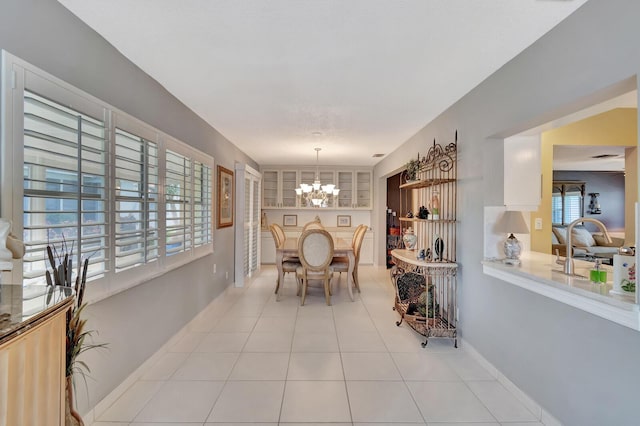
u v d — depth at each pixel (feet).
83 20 5.56
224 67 7.36
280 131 13.30
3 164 4.03
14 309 3.01
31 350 2.86
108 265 6.15
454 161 9.95
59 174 4.92
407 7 5.16
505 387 7.41
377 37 6.07
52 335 3.15
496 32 5.91
